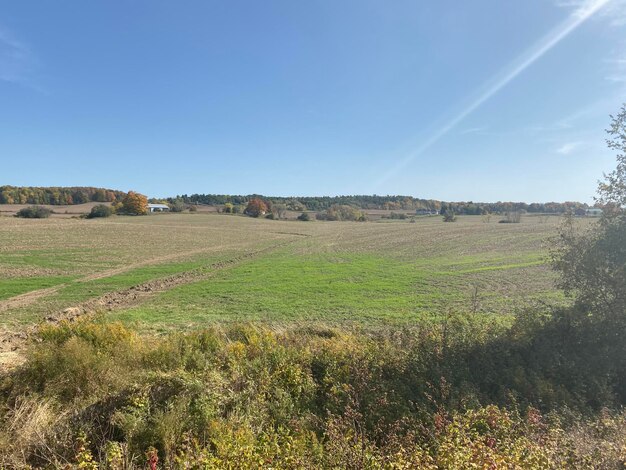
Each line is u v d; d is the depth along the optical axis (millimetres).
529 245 52094
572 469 4465
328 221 123062
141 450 5434
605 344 8938
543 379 7758
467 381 7523
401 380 7582
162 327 15055
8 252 41688
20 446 5414
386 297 23406
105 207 105500
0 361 8375
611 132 10031
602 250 9578
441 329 9711
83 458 4906
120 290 26047
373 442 5453
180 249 51656
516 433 5562
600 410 6914
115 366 7777
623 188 9844
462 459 4129
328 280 30359
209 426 5805
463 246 54219
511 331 9438
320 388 7461
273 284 28500
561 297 21891
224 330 12180
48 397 6801
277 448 4691
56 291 25047
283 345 9547
